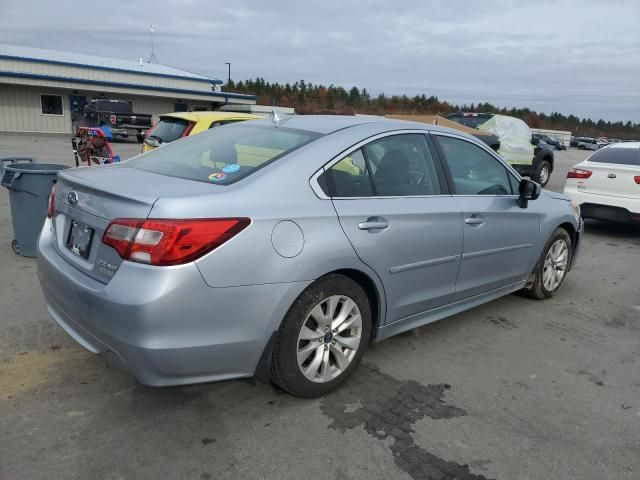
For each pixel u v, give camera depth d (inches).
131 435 108.7
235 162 121.7
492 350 157.0
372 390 130.2
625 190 328.2
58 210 125.2
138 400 121.4
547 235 191.2
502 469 103.3
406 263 135.1
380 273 128.5
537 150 606.5
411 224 135.0
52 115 1259.8
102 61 1508.4
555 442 112.7
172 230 96.6
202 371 104.3
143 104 1403.8
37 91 1231.5
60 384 126.3
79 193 115.6
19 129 1223.5
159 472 98.4
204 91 1482.5
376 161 134.6
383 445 108.8
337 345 125.4
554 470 103.9
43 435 107.2
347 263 119.5
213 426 112.9
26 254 221.8
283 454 104.8
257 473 99.3
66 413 115.0
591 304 204.2
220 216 101.8
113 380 129.2
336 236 117.1
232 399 123.5
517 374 142.8
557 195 205.9
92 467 98.8
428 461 104.7
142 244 97.2
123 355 100.2
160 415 116.0
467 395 130.3
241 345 106.3
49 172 213.2
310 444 108.2
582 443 112.9
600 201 337.1
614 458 108.3
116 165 138.9
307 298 114.3
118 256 101.0
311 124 139.9
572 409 126.3
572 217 204.4
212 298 100.3
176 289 96.4
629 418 123.7
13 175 211.8
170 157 138.0
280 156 120.2
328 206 118.5
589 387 137.7
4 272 202.1
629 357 157.8
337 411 120.3
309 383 120.5
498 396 130.6
